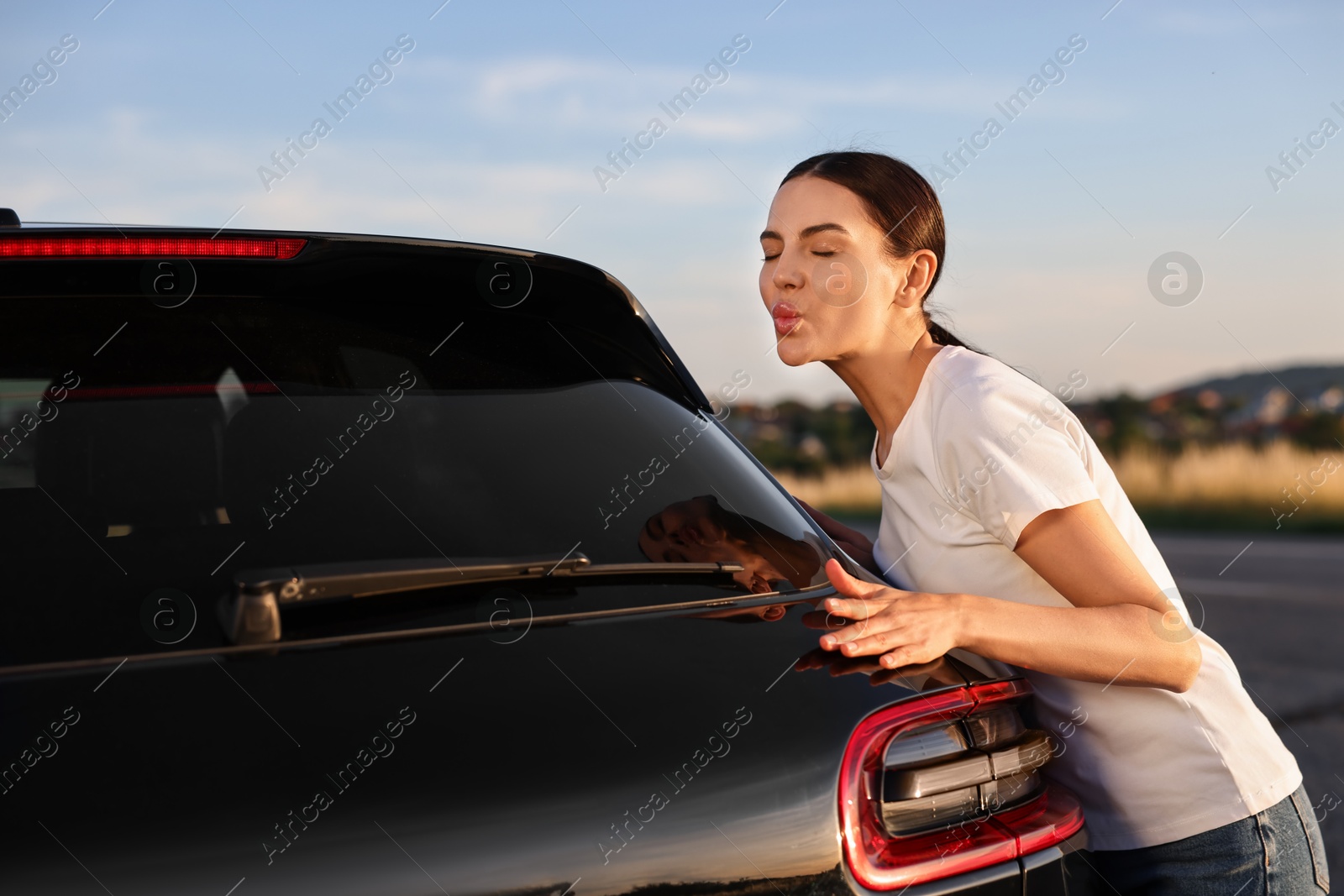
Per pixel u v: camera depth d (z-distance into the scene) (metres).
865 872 1.31
